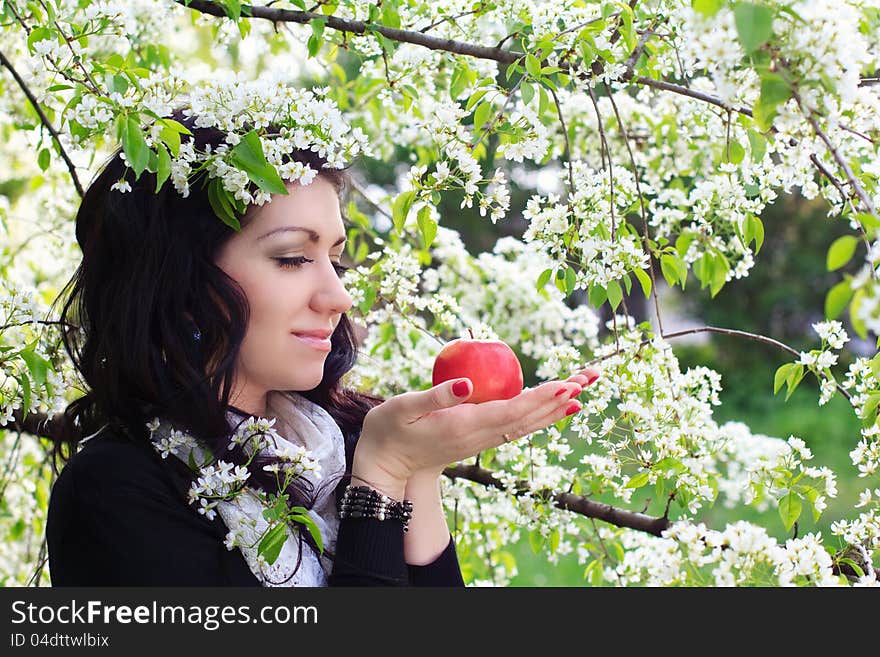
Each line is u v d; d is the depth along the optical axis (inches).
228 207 89.0
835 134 102.7
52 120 158.6
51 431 137.6
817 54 75.2
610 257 113.2
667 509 122.5
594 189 117.8
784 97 76.4
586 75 116.8
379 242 168.7
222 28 139.9
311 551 96.5
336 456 103.5
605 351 125.3
